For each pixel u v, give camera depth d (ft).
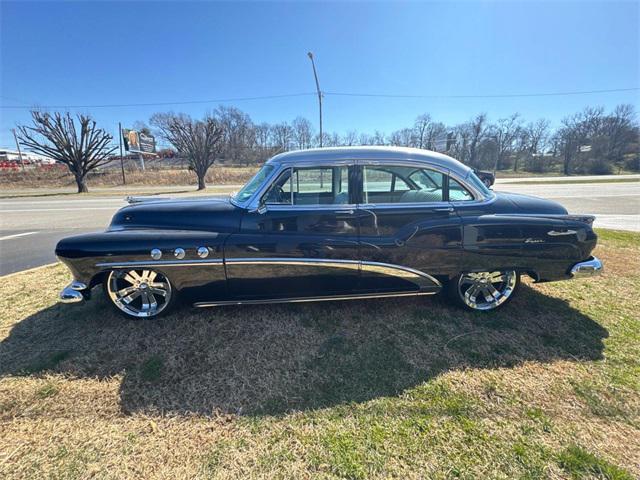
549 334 8.81
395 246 9.05
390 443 5.54
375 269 9.12
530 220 9.21
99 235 8.73
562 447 5.42
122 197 54.44
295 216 8.91
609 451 5.34
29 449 5.53
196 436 5.76
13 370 7.50
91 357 7.97
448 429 5.82
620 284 12.07
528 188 61.00
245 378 7.23
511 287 9.93
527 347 8.25
